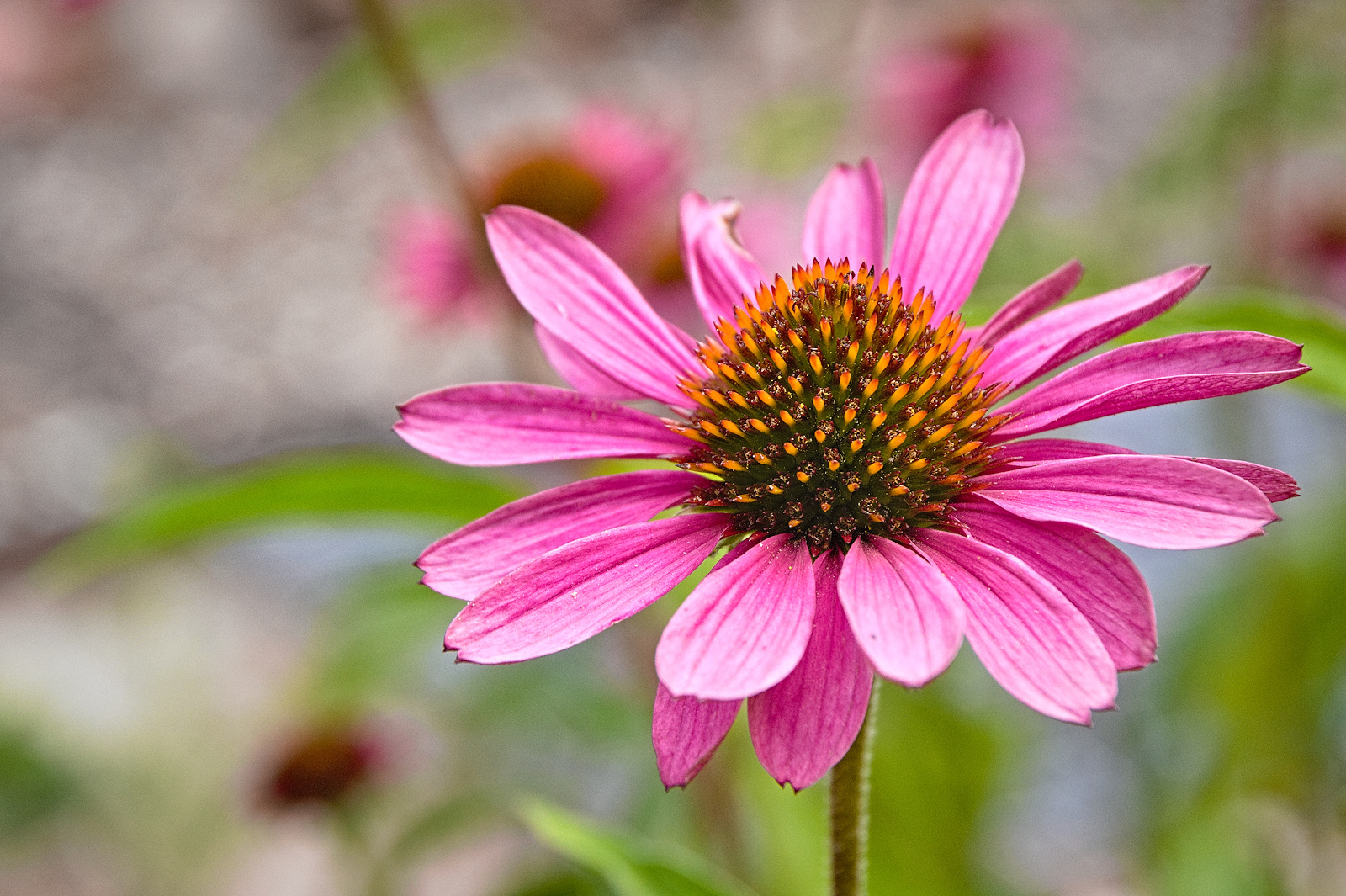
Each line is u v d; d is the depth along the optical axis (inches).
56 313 52.6
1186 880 21.9
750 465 16.7
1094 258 25.7
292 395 46.5
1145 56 44.1
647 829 21.4
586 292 17.1
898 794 22.2
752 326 17.0
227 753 31.3
